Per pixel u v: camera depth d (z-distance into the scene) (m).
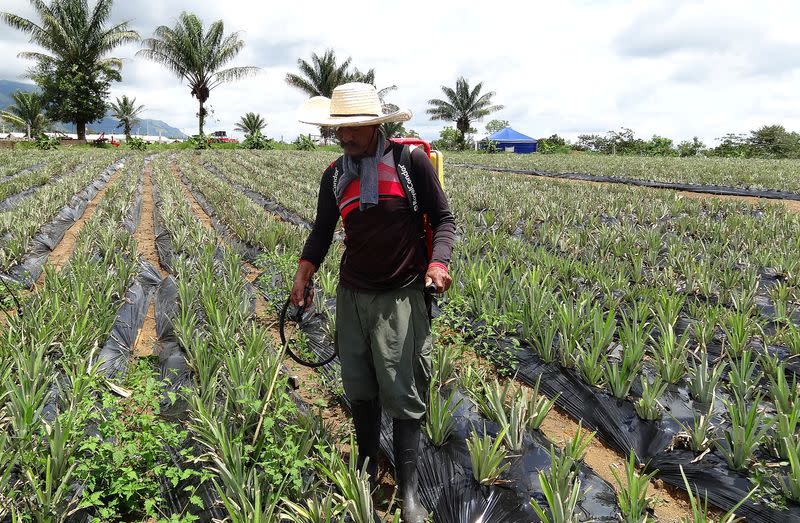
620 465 3.12
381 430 3.20
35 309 4.34
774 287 5.66
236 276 5.60
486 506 2.60
